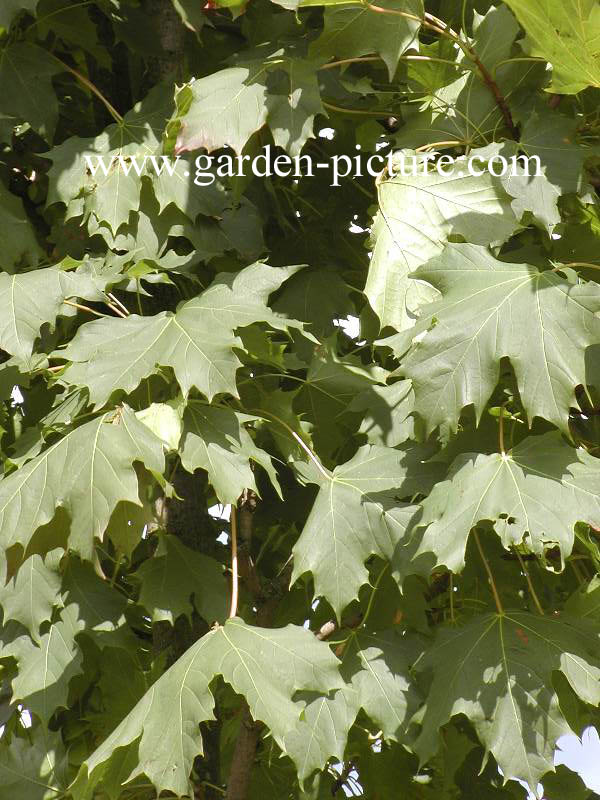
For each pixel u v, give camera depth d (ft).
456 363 5.79
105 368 6.07
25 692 6.82
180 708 5.67
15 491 5.91
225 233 7.72
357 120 8.49
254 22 8.34
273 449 8.20
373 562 7.10
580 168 6.82
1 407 8.24
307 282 8.23
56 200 7.52
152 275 7.06
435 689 6.04
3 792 7.20
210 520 8.38
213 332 6.10
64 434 6.38
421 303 6.57
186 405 6.24
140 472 5.97
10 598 6.70
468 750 7.50
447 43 7.30
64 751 7.39
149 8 8.97
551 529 5.60
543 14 6.04
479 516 5.68
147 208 7.62
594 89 7.52
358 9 6.59
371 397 6.86
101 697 8.46
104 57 8.78
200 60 9.22
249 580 7.63
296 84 6.77
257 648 5.85
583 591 6.81
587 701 5.74
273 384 7.61
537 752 5.66
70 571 7.13
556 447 5.96
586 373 6.59
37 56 7.95
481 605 7.85
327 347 7.24
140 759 5.62
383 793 8.13
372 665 6.56
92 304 8.48
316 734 6.30
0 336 6.54
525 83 7.15
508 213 6.67
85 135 9.20
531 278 6.03
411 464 6.49
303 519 8.26
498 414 6.64
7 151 8.64
